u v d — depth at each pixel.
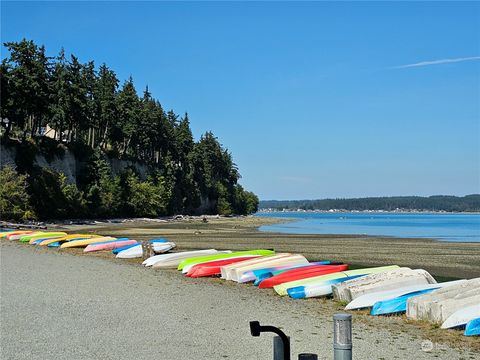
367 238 50.66
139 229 65.12
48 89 72.56
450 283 14.63
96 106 89.06
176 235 52.84
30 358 8.24
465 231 70.62
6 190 61.53
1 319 11.23
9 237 37.84
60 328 10.42
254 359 8.20
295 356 8.42
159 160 115.75
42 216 70.00
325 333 10.24
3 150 66.56
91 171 85.56
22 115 68.75
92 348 8.88
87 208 80.31
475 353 8.94
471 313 10.78
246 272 18.22
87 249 29.72
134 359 8.20
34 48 69.69
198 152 128.50
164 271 21.17
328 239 48.19
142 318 11.52
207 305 13.40
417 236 56.06
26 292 14.85
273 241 44.06
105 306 12.92
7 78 65.31
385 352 8.84
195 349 8.82
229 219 121.94
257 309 13.00
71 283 16.83
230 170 156.50
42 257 25.50
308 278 16.17
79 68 79.38
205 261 21.42
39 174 70.75
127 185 95.69
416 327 11.04
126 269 21.31
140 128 101.00
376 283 14.41
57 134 94.75
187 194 123.06
